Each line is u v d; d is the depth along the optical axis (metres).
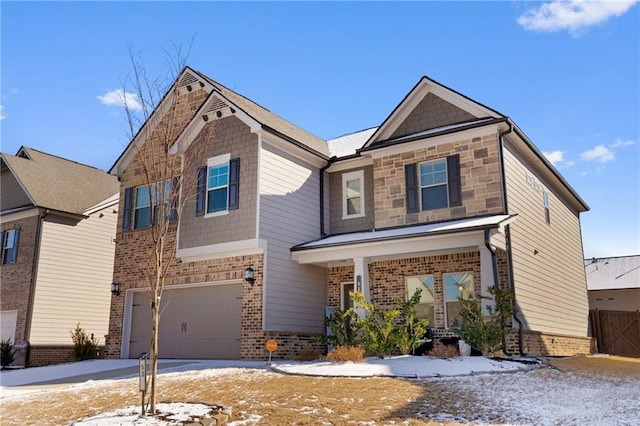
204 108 17.12
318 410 7.62
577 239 22.75
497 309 12.66
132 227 18.86
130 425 6.81
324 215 18.28
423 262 15.68
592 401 8.16
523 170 16.72
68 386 11.95
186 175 11.08
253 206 15.66
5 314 21.98
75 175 25.64
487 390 8.80
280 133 16.34
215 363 13.99
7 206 23.33
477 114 15.83
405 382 9.48
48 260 21.86
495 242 13.68
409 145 16.42
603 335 22.52
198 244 16.48
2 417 8.84
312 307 16.94
